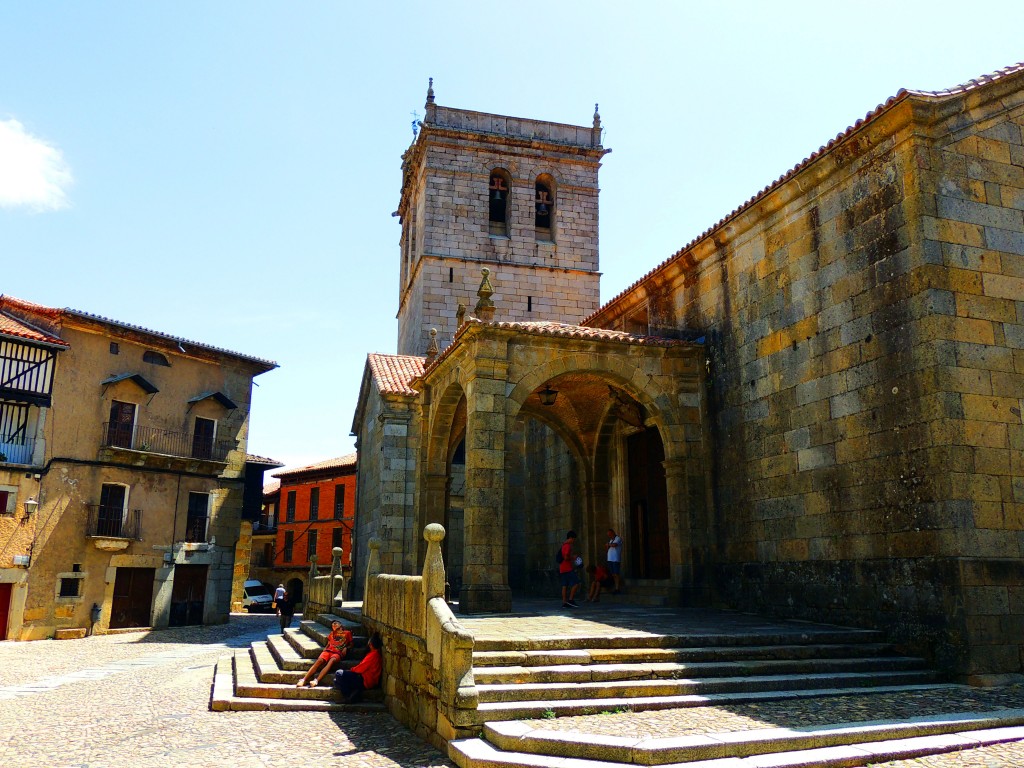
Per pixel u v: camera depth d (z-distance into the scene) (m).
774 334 15.45
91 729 10.27
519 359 16.58
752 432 15.91
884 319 12.62
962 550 10.98
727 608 16.06
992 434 11.58
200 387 33.62
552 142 39.16
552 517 25.59
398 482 25.78
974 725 8.09
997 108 12.86
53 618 27.55
